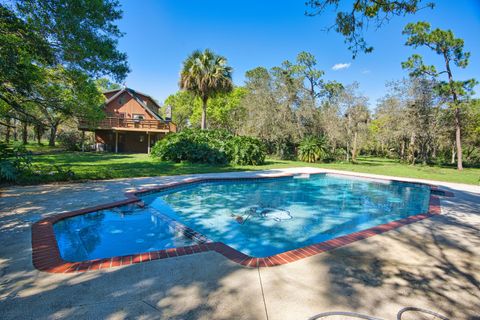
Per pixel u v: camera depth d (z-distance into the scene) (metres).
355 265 3.03
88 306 2.12
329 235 5.10
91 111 10.89
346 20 5.10
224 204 7.14
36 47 7.15
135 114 25.06
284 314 2.09
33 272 2.66
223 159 15.07
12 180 7.19
